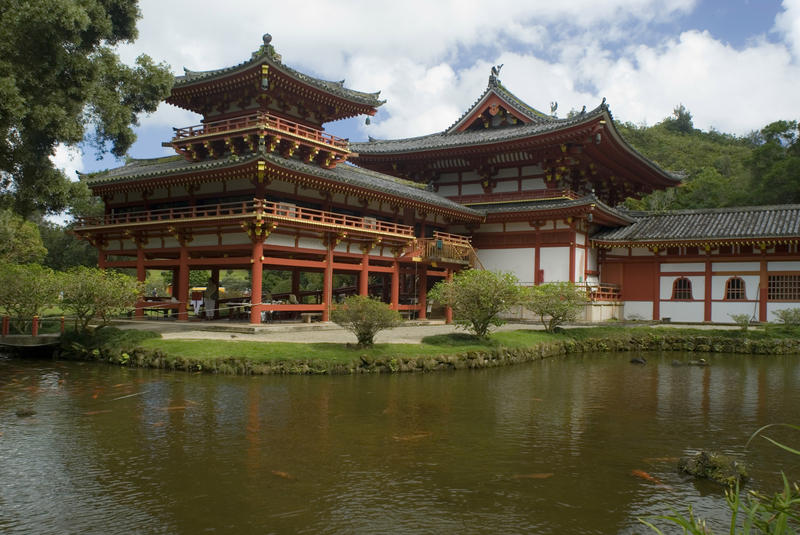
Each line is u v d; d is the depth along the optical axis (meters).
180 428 14.28
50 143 22.44
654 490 10.73
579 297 34.66
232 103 38.75
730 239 39.91
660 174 53.59
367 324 23.77
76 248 64.31
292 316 40.09
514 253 45.91
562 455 12.73
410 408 16.84
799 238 37.81
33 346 26.11
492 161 48.25
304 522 9.10
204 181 33.09
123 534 8.65
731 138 131.88
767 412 17.36
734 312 41.56
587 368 26.22
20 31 20.84
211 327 29.73
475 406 17.41
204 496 10.08
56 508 9.57
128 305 26.89
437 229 47.03
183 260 34.34
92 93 23.72
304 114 40.19
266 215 29.28
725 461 11.54
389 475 11.21
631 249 46.28
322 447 12.88
